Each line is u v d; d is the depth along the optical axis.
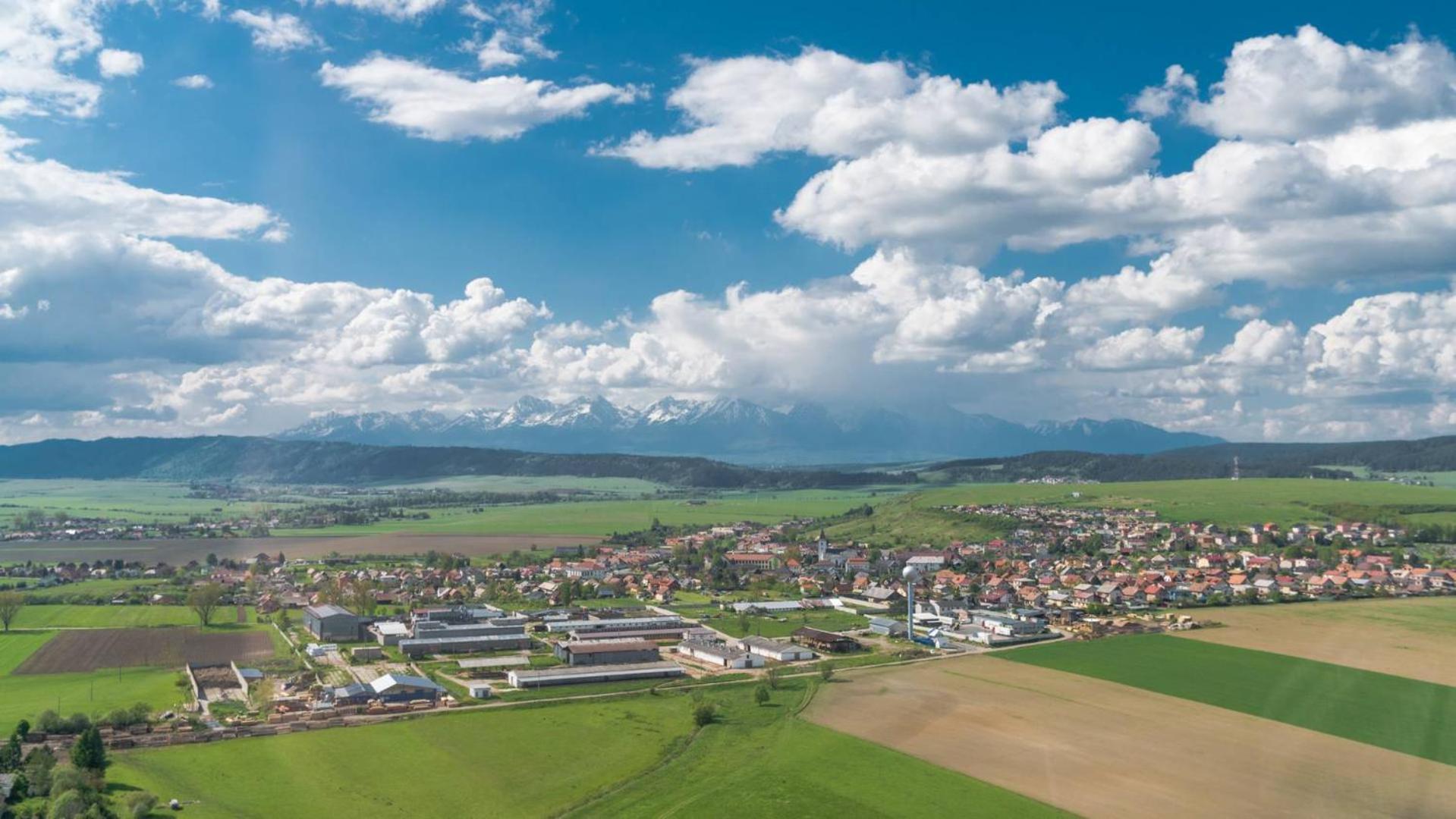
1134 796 121.50
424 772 138.62
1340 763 118.44
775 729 157.12
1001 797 123.69
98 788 127.75
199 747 149.50
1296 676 161.75
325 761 143.50
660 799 126.31
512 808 124.88
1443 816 100.38
